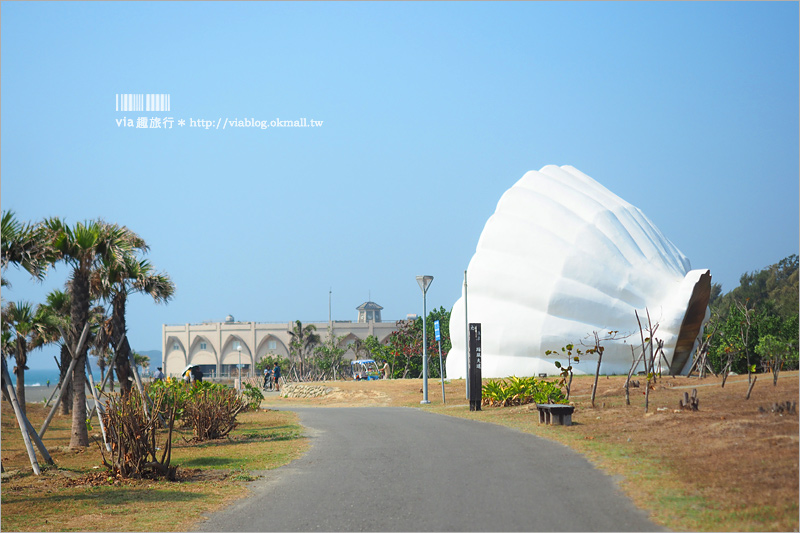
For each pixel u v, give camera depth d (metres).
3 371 13.82
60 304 24.28
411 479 10.38
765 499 7.61
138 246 19.97
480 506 8.41
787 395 16.78
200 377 36.53
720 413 14.12
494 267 36.12
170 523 8.52
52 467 14.24
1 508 9.80
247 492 10.20
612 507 8.00
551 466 10.77
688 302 31.45
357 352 81.94
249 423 21.67
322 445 15.11
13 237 13.96
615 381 26.61
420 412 23.28
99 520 8.89
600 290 33.53
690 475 9.14
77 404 18.83
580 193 36.78
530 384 23.52
